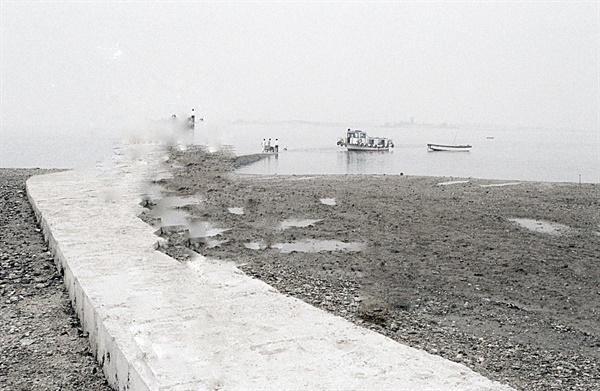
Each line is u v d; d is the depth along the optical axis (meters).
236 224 8.99
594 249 7.77
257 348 3.41
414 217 9.80
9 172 14.60
